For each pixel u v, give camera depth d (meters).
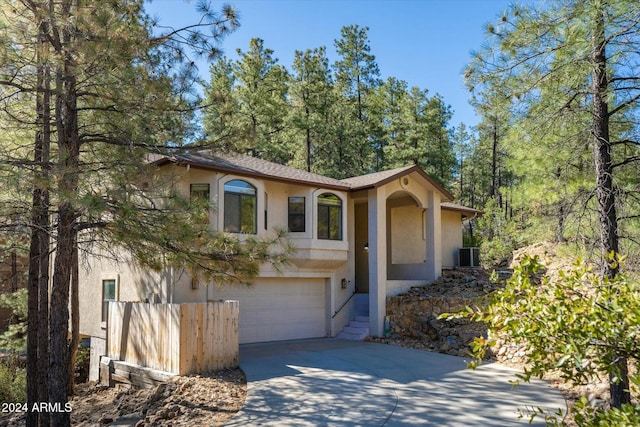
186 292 14.84
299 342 17.11
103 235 9.76
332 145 33.56
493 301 3.92
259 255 10.43
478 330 15.06
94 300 17.50
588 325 3.46
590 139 9.43
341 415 8.70
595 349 3.56
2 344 16.50
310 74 33.66
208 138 10.80
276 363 12.99
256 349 15.32
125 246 9.68
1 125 9.98
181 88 10.06
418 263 21.30
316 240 17.56
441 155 35.72
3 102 9.63
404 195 21.77
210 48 10.32
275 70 33.06
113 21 8.66
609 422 3.38
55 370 9.26
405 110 34.94
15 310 17.75
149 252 9.93
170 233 9.05
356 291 21.33
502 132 10.55
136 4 9.57
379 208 18.62
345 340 17.75
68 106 9.45
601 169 9.02
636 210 9.38
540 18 8.43
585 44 8.12
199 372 11.65
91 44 8.34
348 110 35.09
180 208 9.44
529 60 8.97
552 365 3.61
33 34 8.98
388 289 18.42
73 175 8.16
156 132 10.03
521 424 8.10
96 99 9.82
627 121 9.44
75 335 14.05
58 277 9.44
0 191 9.01
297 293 18.03
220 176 15.27
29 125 10.27
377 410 8.96
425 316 16.78
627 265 8.70
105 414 10.62
